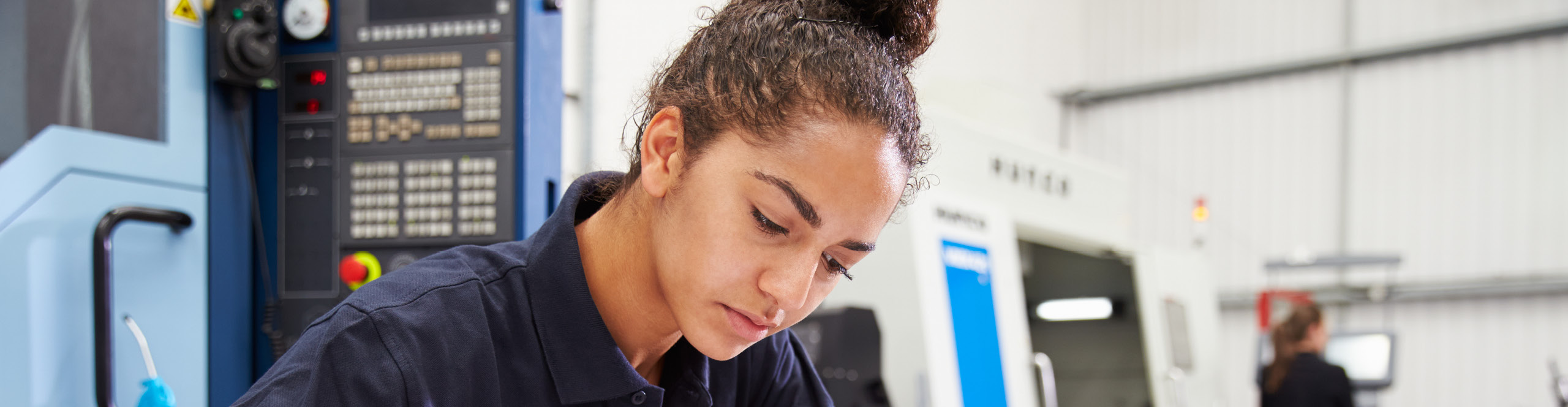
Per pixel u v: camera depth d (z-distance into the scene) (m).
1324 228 7.02
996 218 2.50
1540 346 6.33
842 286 2.14
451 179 1.54
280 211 1.58
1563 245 6.30
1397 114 6.84
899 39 0.73
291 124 1.58
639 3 3.58
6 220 1.19
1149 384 3.43
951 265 2.19
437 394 0.63
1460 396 6.55
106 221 1.25
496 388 0.67
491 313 0.69
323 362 0.60
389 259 1.55
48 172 1.23
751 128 0.60
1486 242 6.51
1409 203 6.76
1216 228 7.39
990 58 6.52
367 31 1.58
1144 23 7.75
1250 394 7.14
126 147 1.33
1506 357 6.43
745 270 0.62
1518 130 6.46
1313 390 3.97
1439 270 6.64
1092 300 3.60
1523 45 6.47
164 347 1.38
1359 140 6.95
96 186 1.29
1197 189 7.49
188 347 1.42
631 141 0.77
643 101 0.74
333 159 1.57
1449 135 6.67
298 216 1.58
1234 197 7.35
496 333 0.69
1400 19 6.85
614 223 0.72
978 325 2.27
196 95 1.45
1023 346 2.50
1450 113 6.68
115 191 1.32
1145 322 3.48
